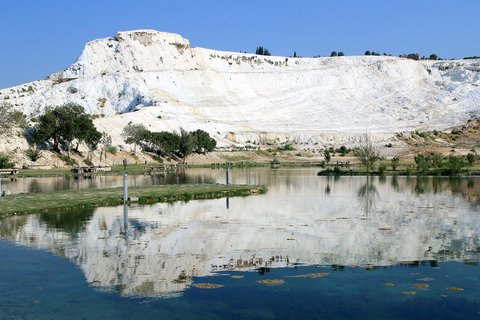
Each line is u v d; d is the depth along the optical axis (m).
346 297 11.85
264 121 185.88
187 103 186.88
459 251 16.42
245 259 15.47
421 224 21.91
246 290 12.43
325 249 16.80
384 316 10.67
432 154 115.62
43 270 14.32
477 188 42.34
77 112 89.88
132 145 112.38
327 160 107.56
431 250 16.56
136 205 29.66
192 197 34.31
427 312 10.88
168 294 12.19
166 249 16.89
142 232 20.12
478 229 20.59
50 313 10.88
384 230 20.39
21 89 197.38
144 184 47.31
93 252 16.47
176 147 109.69
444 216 24.48
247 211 26.80
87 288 12.69
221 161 120.00
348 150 138.00
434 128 175.88
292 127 173.62
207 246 17.33
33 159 82.38
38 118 91.75
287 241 18.12
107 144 100.25
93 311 11.02
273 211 26.78
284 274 13.80
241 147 139.88
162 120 144.12
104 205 29.45
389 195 36.09
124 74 193.88
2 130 81.75
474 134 166.00
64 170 76.31
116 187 41.94
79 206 28.38
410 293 12.14
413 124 184.38
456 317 10.59
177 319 10.52
